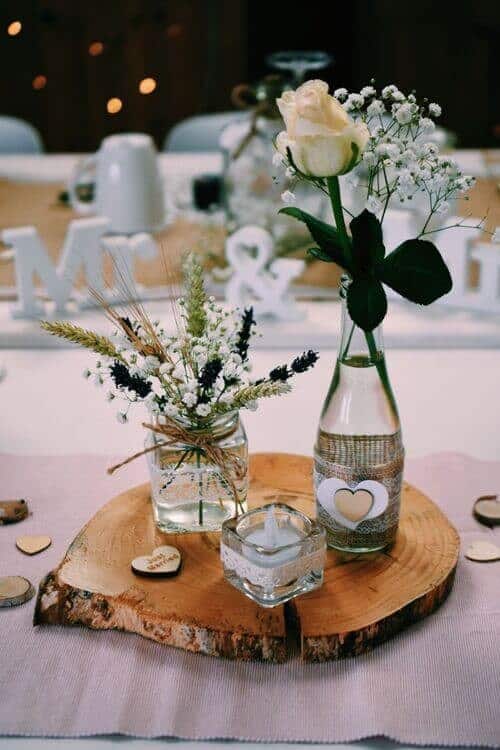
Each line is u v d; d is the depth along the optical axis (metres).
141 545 1.20
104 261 2.08
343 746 0.95
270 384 1.13
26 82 4.45
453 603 1.13
